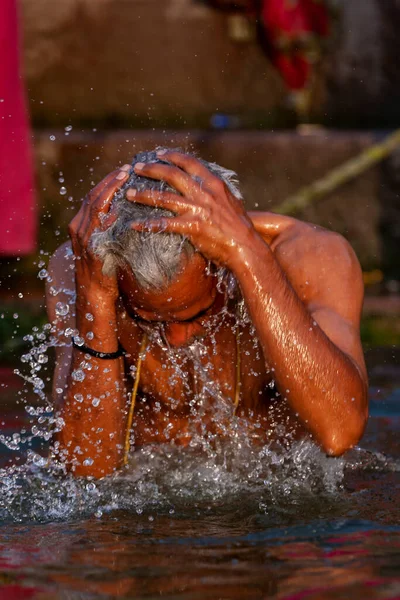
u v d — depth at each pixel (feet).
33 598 10.07
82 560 11.48
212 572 10.82
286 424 16.25
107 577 10.74
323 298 15.64
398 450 18.60
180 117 54.29
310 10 52.80
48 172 47.50
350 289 15.79
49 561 11.46
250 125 53.62
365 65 54.19
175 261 13.03
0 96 39.01
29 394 25.71
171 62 54.60
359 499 14.56
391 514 13.57
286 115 54.13
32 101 54.08
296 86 53.52
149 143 47.80
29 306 38.73
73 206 47.50
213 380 16.08
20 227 40.16
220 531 12.78
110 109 54.44
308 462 16.14
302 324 13.78
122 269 13.61
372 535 12.35
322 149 47.85
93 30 54.29
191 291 13.56
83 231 13.98
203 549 11.85
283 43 52.70
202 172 13.44
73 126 53.93
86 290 14.53
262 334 13.71
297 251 16.21
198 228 13.03
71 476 15.92
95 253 13.69
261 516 13.58
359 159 47.34
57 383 16.35
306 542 12.07
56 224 47.29
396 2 54.03
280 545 11.94
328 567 10.91
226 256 13.39
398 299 41.27
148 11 54.39
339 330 15.03
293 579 10.49
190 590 10.19
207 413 16.39
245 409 16.26
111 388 15.37
